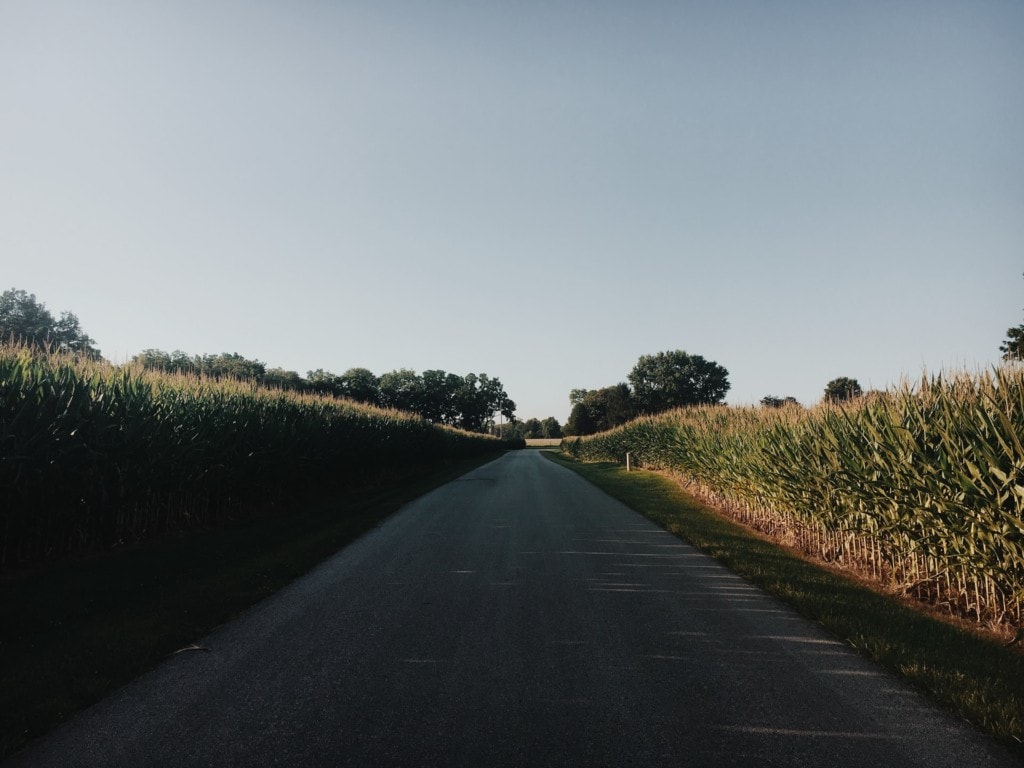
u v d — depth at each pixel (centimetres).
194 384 1336
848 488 798
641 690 402
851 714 366
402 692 401
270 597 652
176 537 1084
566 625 549
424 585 700
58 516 859
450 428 5266
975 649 479
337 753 322
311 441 1630
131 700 394
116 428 947
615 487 2020
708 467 1477
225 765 311
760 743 329
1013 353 657
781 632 528
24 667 448
